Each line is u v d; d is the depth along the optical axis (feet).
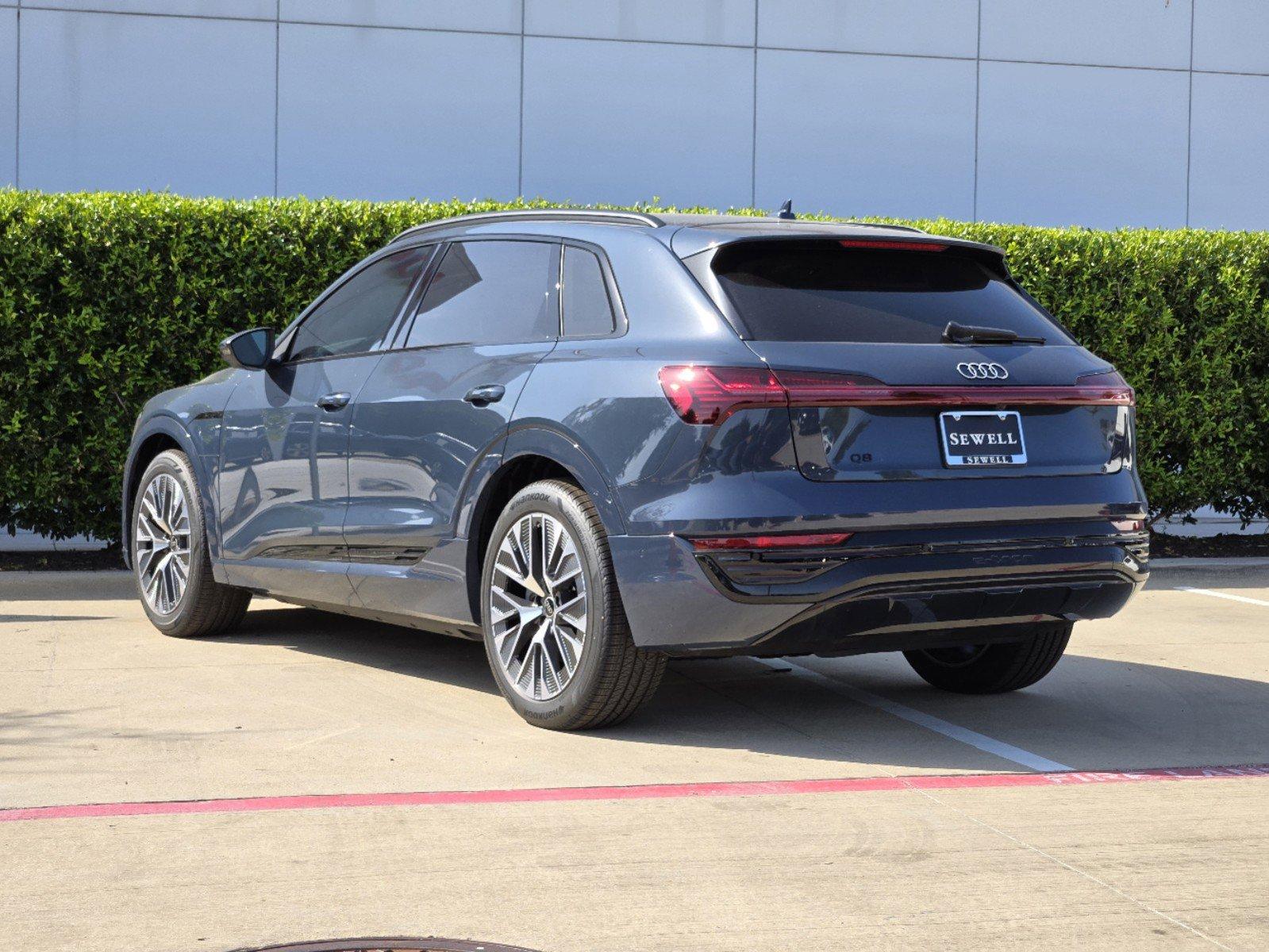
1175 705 18.99
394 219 29.91
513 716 17.58
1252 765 15.90
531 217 18.62
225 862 12.09
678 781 14.80
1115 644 23.38
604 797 14.14
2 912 10.93
